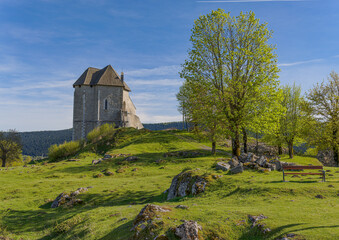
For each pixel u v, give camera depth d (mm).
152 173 35969
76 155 58281
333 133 43594
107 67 92562
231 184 19703
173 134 71625
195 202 17000
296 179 19859
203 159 42250
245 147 42969
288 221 10961
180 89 73062
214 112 34531
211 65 34594
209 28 34625
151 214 12234
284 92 50750
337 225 9867
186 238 9789
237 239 10484
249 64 32250
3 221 19641
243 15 34062
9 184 32688
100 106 86938
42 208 23609
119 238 11375
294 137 49500
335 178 20297
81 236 13688
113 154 48750
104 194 25391
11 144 80812
